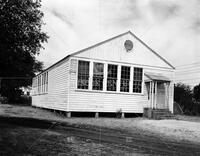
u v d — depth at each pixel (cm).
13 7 1548
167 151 746
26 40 1706
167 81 1941
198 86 3781
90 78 1792
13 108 2256
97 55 1830
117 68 1895
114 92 1866
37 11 1773
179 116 2084
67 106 1714
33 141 784
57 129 1073
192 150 781
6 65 1725
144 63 2002
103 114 1898
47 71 2380
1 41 1552
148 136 1019
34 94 3028
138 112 1939
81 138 882
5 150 661
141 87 1975
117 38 1911
